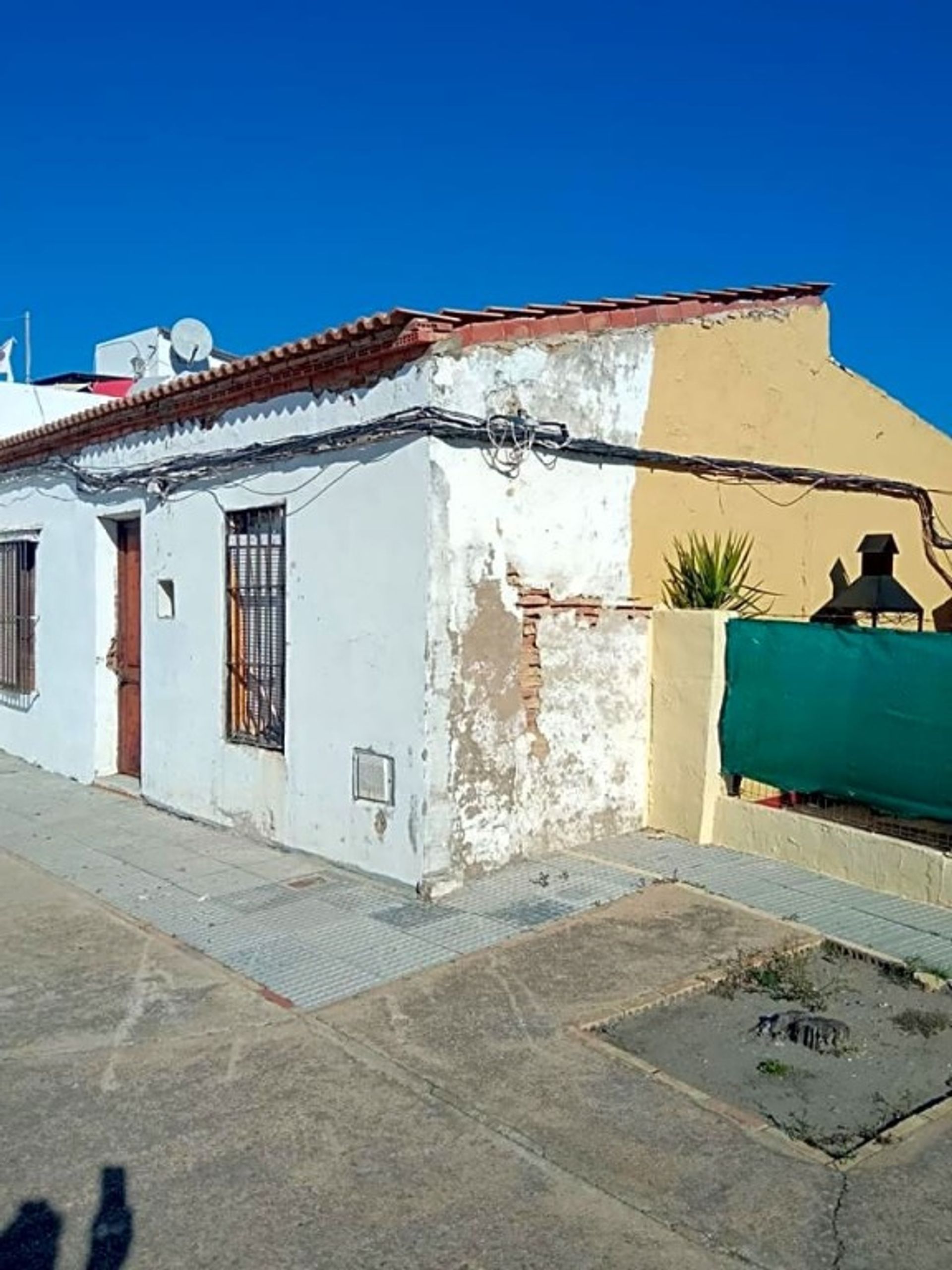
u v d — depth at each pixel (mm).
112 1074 4625
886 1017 5219
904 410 10633
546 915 6480
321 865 7617
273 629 8242
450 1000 5320
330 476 7457
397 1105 4332
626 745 8086
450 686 6863
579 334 7543
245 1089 4473
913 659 6738
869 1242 3459
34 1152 4020
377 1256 3418
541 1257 3402
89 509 10602
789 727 7441
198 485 8852
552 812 7594
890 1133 4102
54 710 11398
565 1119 4211
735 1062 4777
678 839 7992
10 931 6434
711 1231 3518
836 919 6375
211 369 8719
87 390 16984
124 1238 3514
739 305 8906
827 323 9820
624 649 8008
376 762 7117
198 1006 5309
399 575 6918
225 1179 3838
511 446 7109
